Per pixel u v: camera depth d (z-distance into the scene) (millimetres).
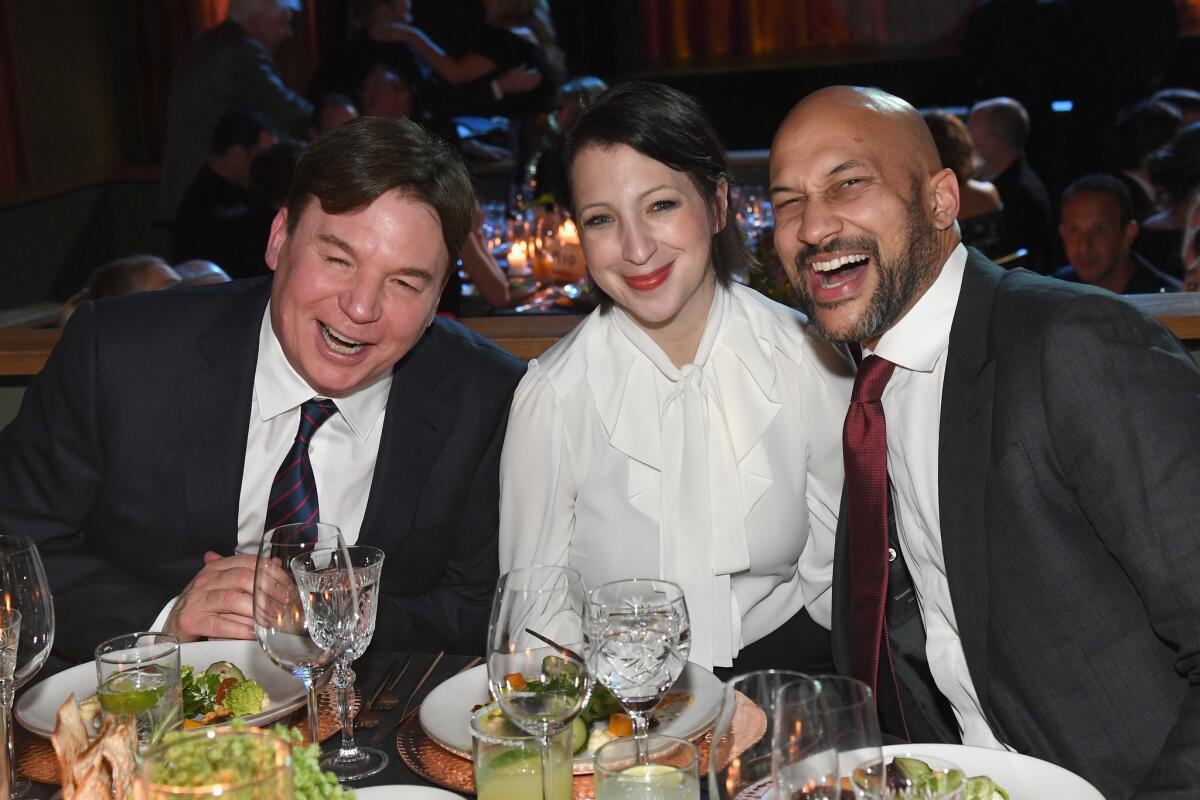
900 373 1849
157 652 1411
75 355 2143
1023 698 1671
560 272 4543
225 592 1830
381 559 1539
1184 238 5121
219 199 5457
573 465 2172
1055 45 7191
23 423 2203
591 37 10781
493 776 1237
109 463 2123
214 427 2107
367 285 1897
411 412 2148
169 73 9562
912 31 10305
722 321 2180
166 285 3770
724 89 10586
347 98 6281
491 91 7441
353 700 1607
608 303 2217
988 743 1801
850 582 1937
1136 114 5914
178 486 2121
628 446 2123
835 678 1085
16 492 2178
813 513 2236
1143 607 1629
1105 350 1599
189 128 7043
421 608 2129
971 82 9844
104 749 1054
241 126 5395
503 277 4402
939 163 1835
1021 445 1643
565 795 1280
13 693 1445
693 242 2031
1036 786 1305
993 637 1686
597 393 2148
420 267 1918
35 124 8594
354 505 2158
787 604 2260
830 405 2178
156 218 7926
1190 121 5883
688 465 2115
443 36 7512
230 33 7074
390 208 1874
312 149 1898
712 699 1538
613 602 1405
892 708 1897
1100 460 1570
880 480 1847
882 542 1844
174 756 931
